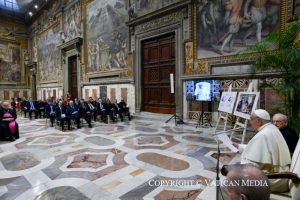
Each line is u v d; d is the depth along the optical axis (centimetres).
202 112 908
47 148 632
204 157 522
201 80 936
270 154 274
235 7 819
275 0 713
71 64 1981
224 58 859
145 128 931
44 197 339
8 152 597
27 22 2681
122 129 920
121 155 549
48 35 2280
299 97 515
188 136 753
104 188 367
